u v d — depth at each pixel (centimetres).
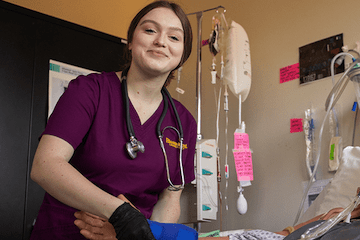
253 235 126
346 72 165
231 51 216
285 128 224
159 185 119
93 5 305
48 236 104
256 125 241
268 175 229
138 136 112
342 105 196
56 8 286
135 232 77
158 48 109
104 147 104
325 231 108
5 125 214
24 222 213
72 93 102
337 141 191
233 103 259
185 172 131
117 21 317
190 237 89
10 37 223
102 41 264
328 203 164
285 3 236
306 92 215
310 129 208
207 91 281
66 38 246
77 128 97
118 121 109
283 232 140
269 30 244
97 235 97
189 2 312
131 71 116
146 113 119
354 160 169
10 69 221
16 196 213
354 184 161
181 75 309
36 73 230
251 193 237
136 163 108
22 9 229
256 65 248
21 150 218
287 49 230
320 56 211
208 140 205
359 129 187
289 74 226
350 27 199
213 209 197
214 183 201
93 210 83
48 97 232
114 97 111
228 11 276
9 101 218
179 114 130
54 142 92
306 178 208
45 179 86
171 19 112
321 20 214
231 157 255
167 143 120
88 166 105
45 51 236
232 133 257
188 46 125
